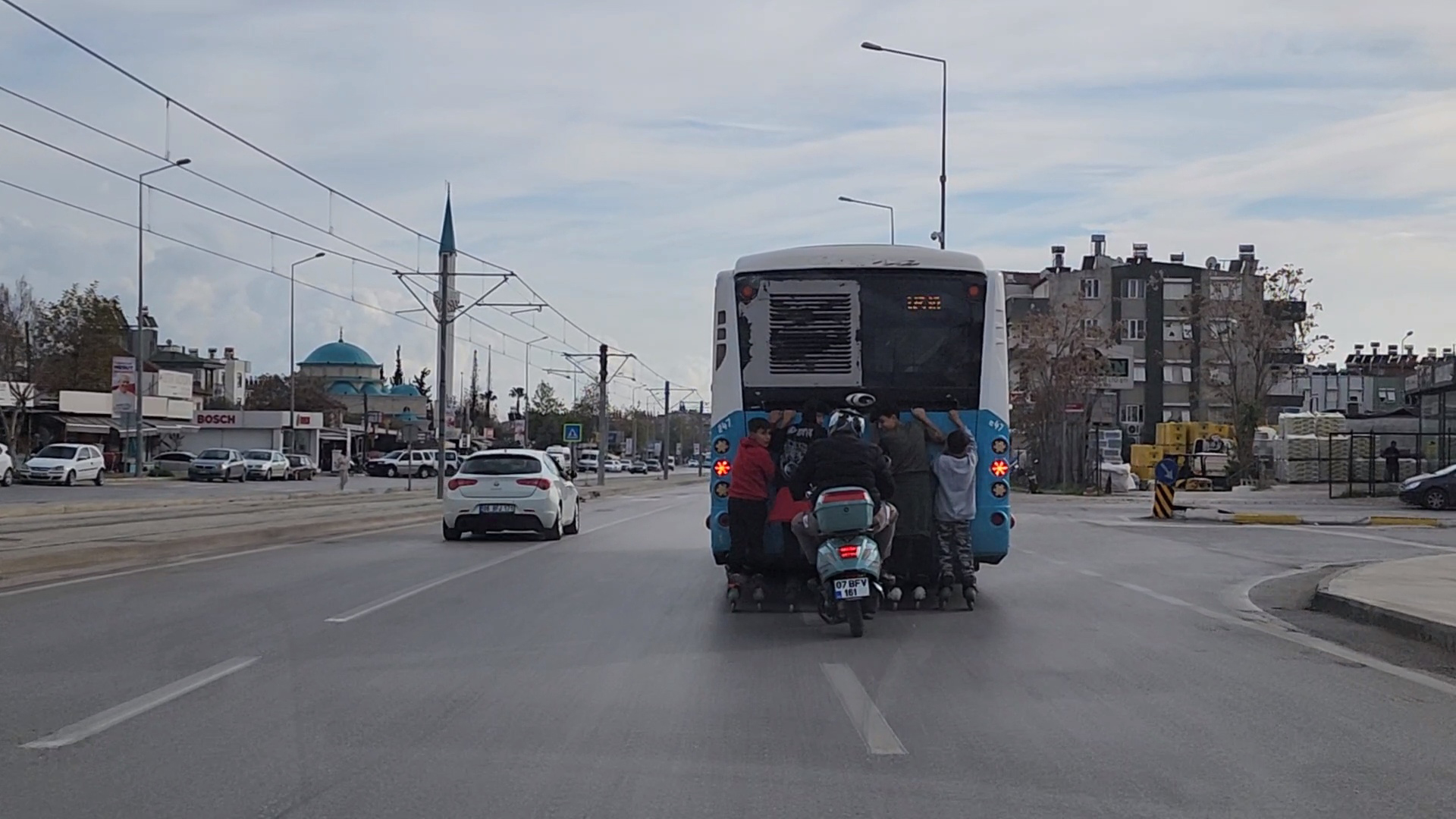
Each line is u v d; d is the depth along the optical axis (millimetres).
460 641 11070
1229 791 6496
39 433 73750
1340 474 52656
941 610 13438
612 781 6594
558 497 23516
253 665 9766
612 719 8039
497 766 6871
